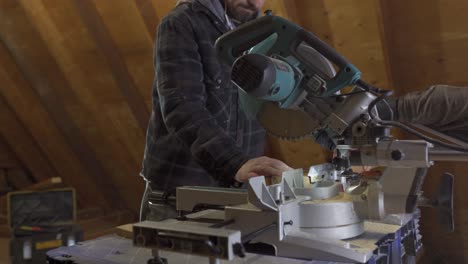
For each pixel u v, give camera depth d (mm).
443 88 977
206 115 1270
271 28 1078
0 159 4914
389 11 2457
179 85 1297
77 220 4277
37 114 4082
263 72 957
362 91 993
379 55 2488
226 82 1490
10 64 3795
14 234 3357
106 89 3520
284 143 3174
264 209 928
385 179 1008
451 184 993
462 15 2326
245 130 1600
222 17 1478
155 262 805
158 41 1377
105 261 923
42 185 4016
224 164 1144
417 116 1001
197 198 1119
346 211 999
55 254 974
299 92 1042
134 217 4516
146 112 3551
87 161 4227
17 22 3486
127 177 4254
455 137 1003
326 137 1249
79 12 3105
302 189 1040
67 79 3646
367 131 955
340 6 2457
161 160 1524
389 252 1046
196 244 737
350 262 880
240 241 739
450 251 3082
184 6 1432
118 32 3152
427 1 2365
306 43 1048
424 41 2480
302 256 907
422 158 900
